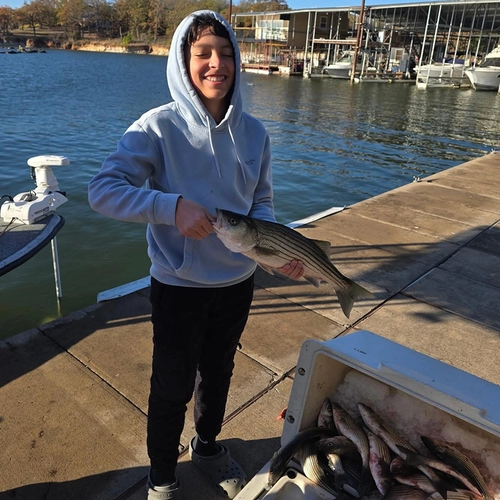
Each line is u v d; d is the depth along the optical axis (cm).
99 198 170
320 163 1389
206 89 179
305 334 354
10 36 11412
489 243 546
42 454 237
